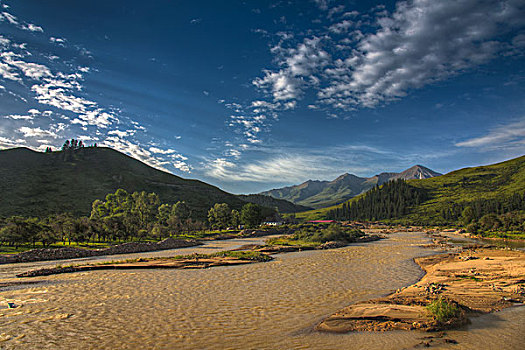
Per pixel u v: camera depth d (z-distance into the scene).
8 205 158.25
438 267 39.09
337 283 30.08
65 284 30.12
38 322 18.33
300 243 82.12
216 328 17.22
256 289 27.55
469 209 162.12
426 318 17.38
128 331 16.75
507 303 21.16
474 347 13.91
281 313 20.09
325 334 16.03
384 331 16.14
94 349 14.32
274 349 14.20
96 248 69.44
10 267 43.22
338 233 90.38
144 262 45.25
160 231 104.31
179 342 15.16
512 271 32.72
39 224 66.81
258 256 51.25
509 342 14.45
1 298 24.55
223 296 24.91
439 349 13.73
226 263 44.38
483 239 103.69
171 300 23.69
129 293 26.14
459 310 18.09
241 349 14.26
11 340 15.48
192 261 45.69
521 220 122.12
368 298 24.00
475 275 31.83
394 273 35.84
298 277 33.50
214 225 167.50
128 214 117.38
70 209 172.25
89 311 20.67
